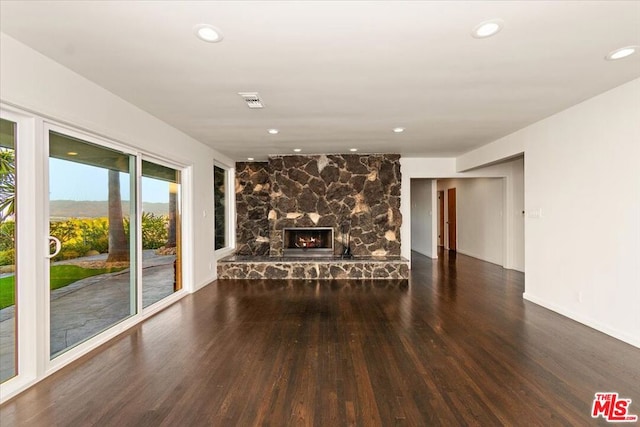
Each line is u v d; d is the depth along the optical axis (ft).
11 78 7.04
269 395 7.21
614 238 10.21
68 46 7.32
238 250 23.72
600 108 10.57
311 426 6.19
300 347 9.72
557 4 5.83
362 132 15.19
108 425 6.25
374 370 8.30
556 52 7.64
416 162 22.52
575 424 6.22
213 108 11.58
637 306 9.55
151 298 13.28
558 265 12.69
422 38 6.96
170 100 10.80
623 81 9.48
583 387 7.48
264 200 23.89
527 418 6.40
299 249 21.40
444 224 35.50
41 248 7.93
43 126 7.98
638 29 6.67
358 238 21.22
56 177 8.64
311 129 14.58
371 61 8.02
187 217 16.08
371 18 6.22
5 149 7.38
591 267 11.10
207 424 6.26
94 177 10.03
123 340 10.30
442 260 26.68
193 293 16.25
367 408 6.72
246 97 10.47
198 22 6.34
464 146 18.51
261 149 19.31
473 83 9.45
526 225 14.60
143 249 12.65
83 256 9.61
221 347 9.75
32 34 6.82
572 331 10.85
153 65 8.25
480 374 8.08
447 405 6.82
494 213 24.95
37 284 7.80
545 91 10.16
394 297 15.33
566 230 12.19
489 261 25.79
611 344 9.79
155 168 13.58
